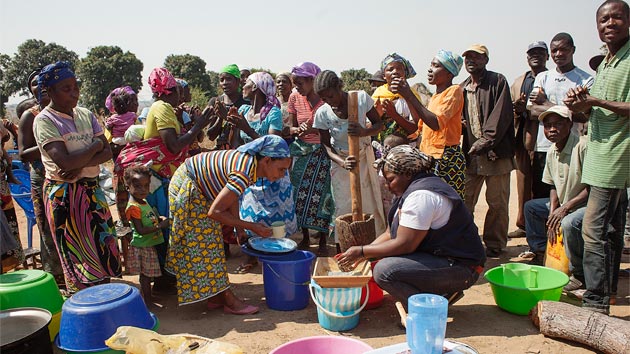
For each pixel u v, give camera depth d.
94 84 37.94
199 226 4.14
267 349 3.70
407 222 3.67
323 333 3.94
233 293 4.64
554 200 5.04
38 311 3.35
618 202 4.08
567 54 5.79
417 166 3.75
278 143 4.04
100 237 4.13
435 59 4.96
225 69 6.53
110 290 3.45
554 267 4.82
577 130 5.41
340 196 5.37
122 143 6.29
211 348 3.01
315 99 5.77
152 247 4.49
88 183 4.12
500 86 5.58
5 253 4.62
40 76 3.85
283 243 4.55
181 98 6.88
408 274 3.76
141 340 2.98
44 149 3.85
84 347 3.22
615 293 4.41
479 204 8.86
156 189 4.89
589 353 3.55
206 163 4.09
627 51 3.68
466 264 3.85
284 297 4.36
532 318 3.99
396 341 3.78
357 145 4.59
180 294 4.20
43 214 4.52
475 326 4.03
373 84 7.18
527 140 6.09
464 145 5.92
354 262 3.88
